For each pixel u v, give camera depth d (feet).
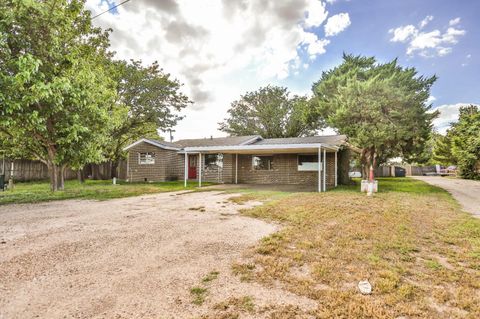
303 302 8.24
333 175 49.32
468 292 8.95
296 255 12.13
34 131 30.09
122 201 28.66
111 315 7.50
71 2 34.99
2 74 23.02
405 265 11.16
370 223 18.04
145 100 60.49
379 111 41.60
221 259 11.75
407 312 7.73
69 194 32.68
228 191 38.27
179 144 65.77
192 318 7.39
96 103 32.81
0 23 24.86
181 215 21.06
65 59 31.94
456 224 18.30
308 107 67.87
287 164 53.31
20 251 12.46
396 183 56.08
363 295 8.66
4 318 7.29
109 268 10.71
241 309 7.84
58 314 7.52
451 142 82.79
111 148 58.29
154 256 12.07
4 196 29.99
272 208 23.35
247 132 107.45
